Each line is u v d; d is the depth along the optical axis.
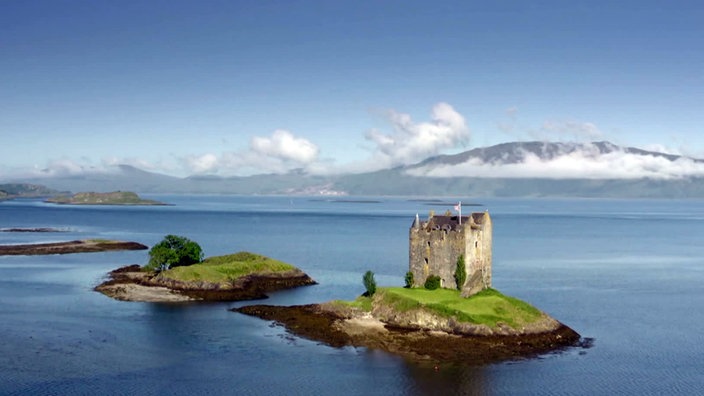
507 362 90.88
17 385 80.00
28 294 140.12
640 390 80.50
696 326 113.19
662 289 152.62
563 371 87.38
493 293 116.12
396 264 198.25
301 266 192.50
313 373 86.19
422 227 126.56
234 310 123.69
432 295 115.56
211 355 93.81
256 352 95.38
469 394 79.44
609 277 172.00
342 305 118.31
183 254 163.38
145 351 95.56
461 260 118.44
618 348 98.38
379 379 84.06
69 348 96.38
